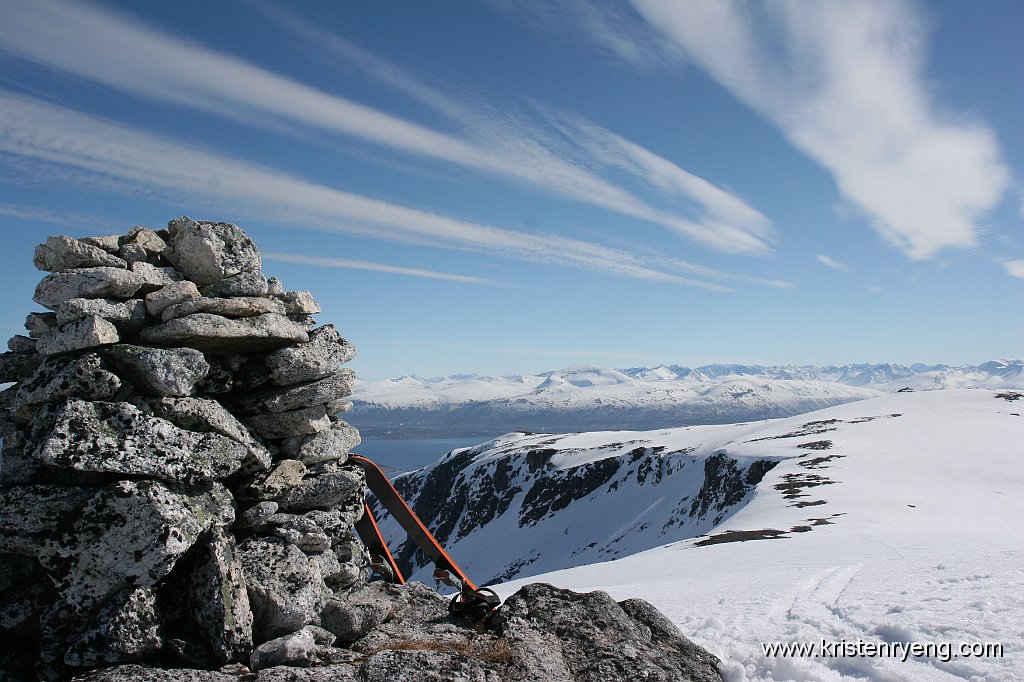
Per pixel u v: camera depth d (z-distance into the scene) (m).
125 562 6.00
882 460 79.44
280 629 6.71
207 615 6.16
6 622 6.18
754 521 48.66
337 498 7.94
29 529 6.13
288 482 7.53
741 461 95.94
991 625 8.82
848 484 64.12
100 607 6.03
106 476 6.36
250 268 7.72
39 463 6.51
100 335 6.38
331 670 5.95
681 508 108.44
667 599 15.38
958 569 14.17
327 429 7.98
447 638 7.32
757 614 11.58
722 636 9.88
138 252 7.22
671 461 134.12
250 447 7.09
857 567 16.92
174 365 6.58
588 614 8.05
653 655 7.32
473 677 6.05
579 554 122.81
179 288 7.00
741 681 7.43
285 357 7.48
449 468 198.62
